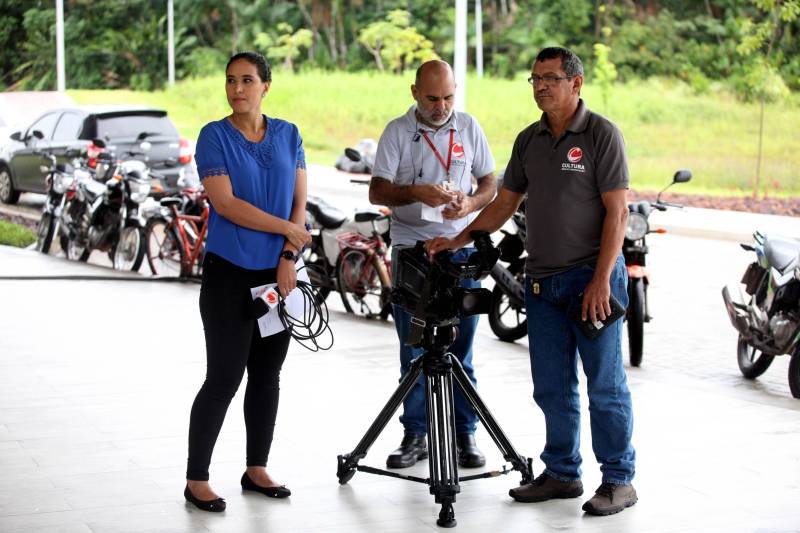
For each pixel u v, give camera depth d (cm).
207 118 3047
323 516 470
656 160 2270
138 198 1192
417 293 480
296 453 561
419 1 3300
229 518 466
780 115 2412
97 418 626
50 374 736
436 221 522
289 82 3052
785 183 2094
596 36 2925
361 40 3222
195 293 1077
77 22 3544
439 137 539
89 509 475
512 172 498
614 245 463
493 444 580
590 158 469
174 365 766
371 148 1977
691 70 2728
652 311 1026
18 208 1741
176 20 3506
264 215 473
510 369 773
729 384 758
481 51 2988
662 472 533
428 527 457
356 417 632
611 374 476
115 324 916
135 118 1630
